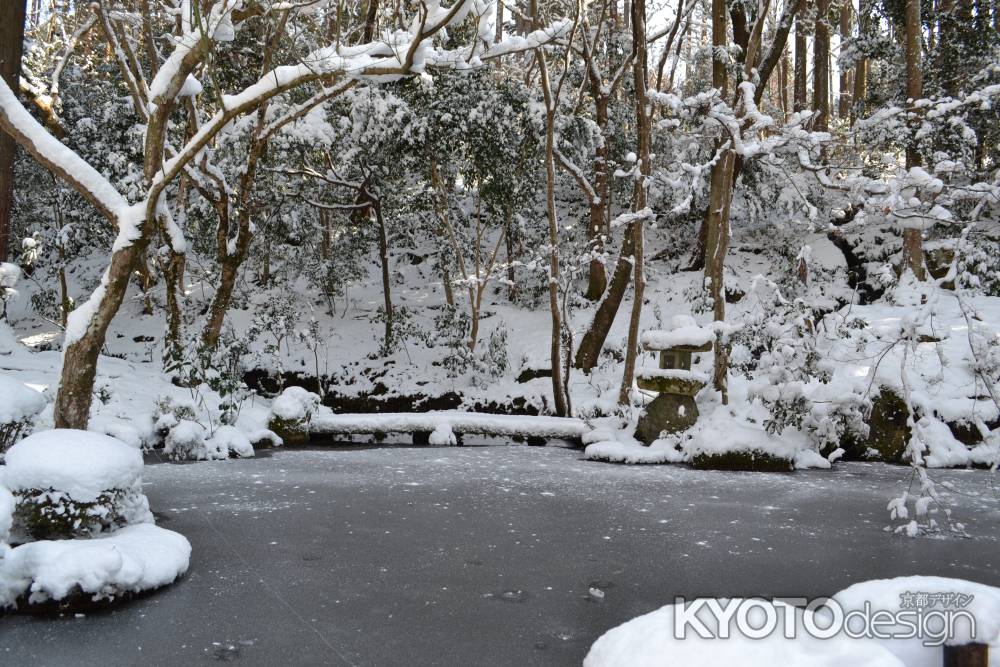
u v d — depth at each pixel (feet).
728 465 28.94
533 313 60.08
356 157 53.06
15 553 13.19
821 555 16.85
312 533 18.29
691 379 31.40
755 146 28.63
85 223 57.57
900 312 40.04
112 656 11.19
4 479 14.40
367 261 69.56
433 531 18.65
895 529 19.38
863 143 27.55
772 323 30.01
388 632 12.17
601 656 8.90
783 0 57.82
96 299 18.28
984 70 38.65
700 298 36.63
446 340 56.75
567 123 52.42
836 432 30.19
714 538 18.26
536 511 21.12
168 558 14.53
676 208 30.83
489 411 49.60
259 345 57.77
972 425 30.99
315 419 37.81
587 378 49.96
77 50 64.39
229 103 19.54
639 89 39.09
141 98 35.09
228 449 30.60
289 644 11.67
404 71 20.63
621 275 50.85
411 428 37.81
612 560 16.29
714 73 43.83
